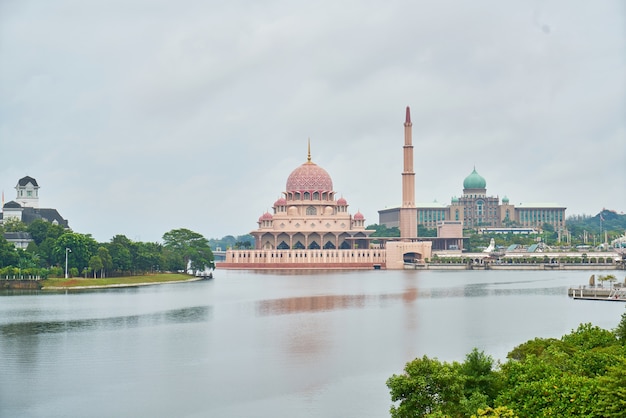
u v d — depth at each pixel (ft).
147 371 598.75
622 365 405.39
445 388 416.05
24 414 490.90
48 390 543.39
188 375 584.81
